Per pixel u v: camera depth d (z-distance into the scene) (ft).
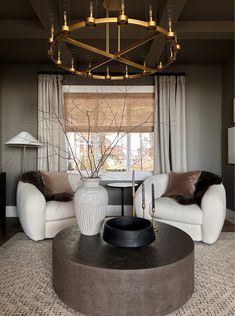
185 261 5.49
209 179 10.35
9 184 14.23
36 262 7.92
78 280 5.24
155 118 14.03
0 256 8.38
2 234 10.77
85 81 14.33
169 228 7.39
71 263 5.32
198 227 9.34
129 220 6.70
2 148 14.24
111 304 5.01
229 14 9.59
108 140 14.28
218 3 8.91
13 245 9.34
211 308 5.57
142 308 5.01
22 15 9.64
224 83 14.20
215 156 14.57
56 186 10.89
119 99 14.40
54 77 13.85
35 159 14.23
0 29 9.77
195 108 14.60
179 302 5.38
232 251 8.77
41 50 12.47
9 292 6.21
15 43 11.70
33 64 14.30
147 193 10.31
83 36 10.18
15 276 7.02
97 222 6.67
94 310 5.11
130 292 4.98
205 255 8.42
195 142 14.58
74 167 14.10
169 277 5.17
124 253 5.64
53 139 13.74
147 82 14.44
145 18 9.48
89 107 14.30
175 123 13.99
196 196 10.13
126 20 5.01
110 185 12.37
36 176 10.91
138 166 14.74
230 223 12.48
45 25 9.40
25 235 10.53
